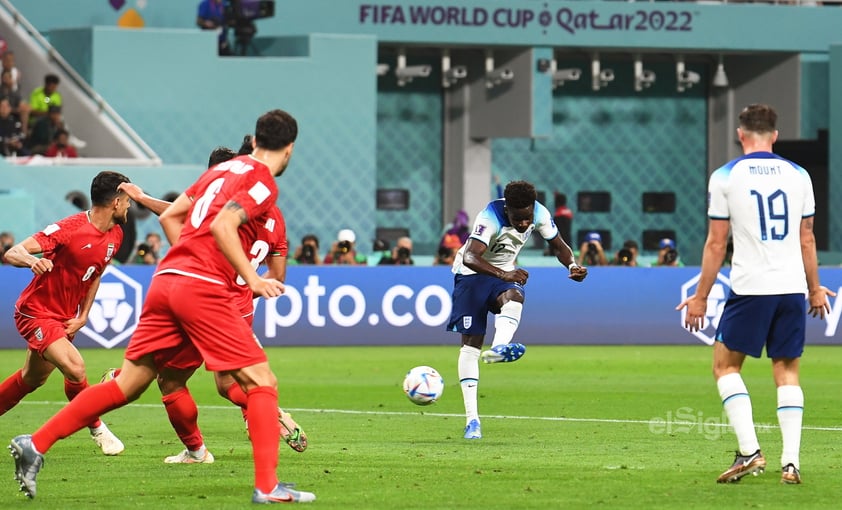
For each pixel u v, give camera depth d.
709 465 30.67
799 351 27.27
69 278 32.56
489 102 111.56
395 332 72.56
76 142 93.94
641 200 119.38
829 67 111.38
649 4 108.31
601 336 74.38
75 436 36.72
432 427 39.44
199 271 24.52
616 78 118.69
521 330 73.69
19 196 83.06
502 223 36.06
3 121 91.00
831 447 34.19
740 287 26.95
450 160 114.75
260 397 24.50
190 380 55.47
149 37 98.62
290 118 24.89
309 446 34.62
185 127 99.38
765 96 114.94
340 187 102.38
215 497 25.69
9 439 36.12
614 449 33.94
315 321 71.81
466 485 27.38
